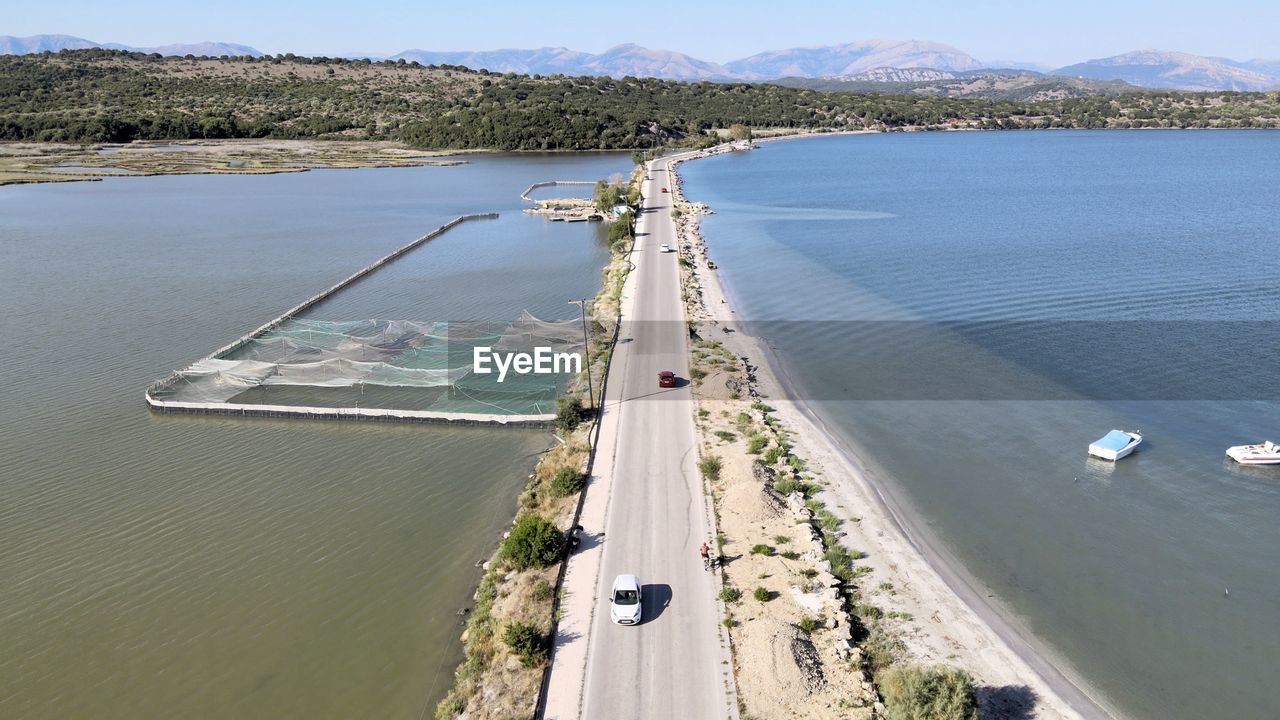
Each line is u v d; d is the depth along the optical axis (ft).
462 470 162.09
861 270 331.57
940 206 502.79
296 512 146.72
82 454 169.58
